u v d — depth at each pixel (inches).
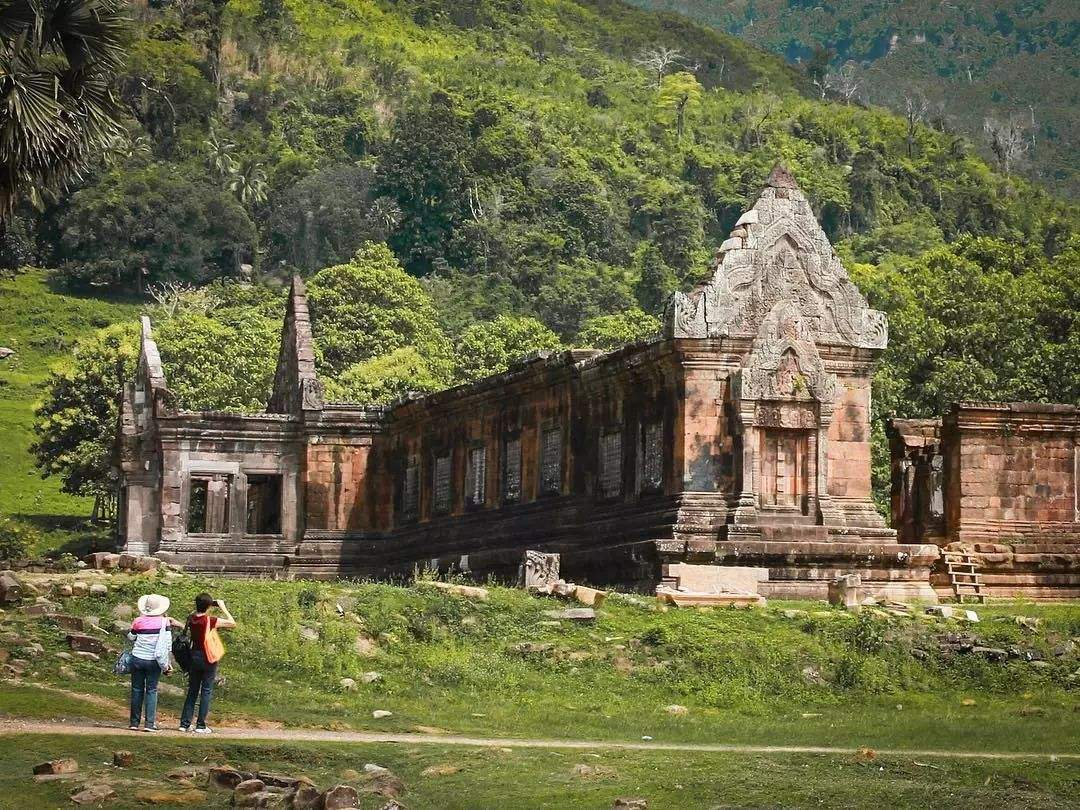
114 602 2340.1
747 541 2849.4
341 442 4003.4
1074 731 1919.3
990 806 1503.4
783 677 2251.5
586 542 3120.1
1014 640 2396.7
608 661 2266.2
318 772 1581.0
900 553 2888.8
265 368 6392.7
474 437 3661.4
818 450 2955.2
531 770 1615.4
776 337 2947.8
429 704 2064.5
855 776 1604.3
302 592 2409.0
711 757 1689.2
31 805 1422.2
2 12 2407.7
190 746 1620.3
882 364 4581.7
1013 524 3189.0
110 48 2508.6
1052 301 4854.8
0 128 2365.9
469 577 3159.5
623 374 3110.2
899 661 2316.7
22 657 2064.5
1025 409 3196.4
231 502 3983.8
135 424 4008.4
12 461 7716.5
